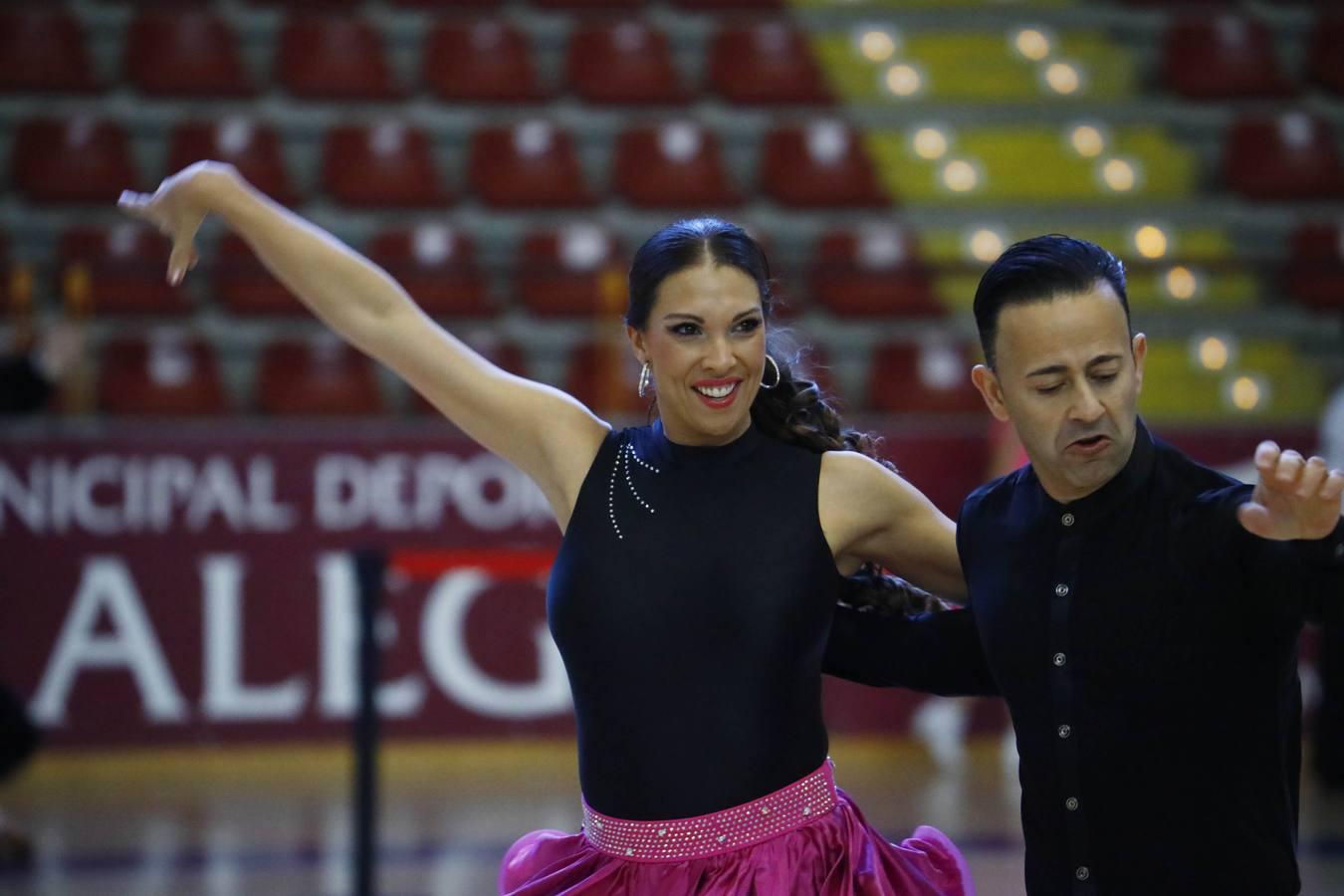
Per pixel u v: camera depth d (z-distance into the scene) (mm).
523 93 31703
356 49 31594
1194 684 7180
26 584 21703
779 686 7988
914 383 26781
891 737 23484
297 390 26016
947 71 33438
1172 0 35219
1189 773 7242
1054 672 7414
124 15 31859
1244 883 7270
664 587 7965
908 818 19062
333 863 17375
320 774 21562
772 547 8039
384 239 27797
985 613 7676
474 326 27328
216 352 26656
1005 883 16062
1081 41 34562
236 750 22047
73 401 23375
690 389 7902
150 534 21906
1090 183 31484
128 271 23984
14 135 30109
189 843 18234
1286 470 6355
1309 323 29172
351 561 14242
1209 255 30516
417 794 20469
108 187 29062
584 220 29531
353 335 8352
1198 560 7133
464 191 30234
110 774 21562
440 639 22375
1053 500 7531
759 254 8078
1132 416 7086
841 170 30594
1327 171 31641
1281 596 6863
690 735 7898
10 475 21703
